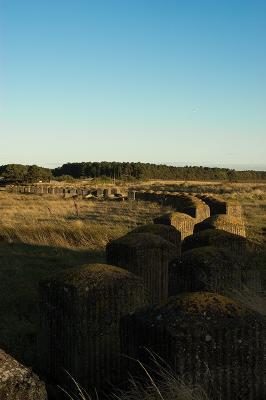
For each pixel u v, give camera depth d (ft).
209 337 12.48
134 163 332.19
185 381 12.34
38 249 43.39
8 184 217.15
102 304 15.96
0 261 37.50
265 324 13.08
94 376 15.90
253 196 139.85
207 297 13.52
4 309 25.14
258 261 34.42
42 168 246.68
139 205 101.30
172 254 24.58
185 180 362.74
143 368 12.76
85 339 15.79
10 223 55.77
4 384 9.32
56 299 16.63
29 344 20.45
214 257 19.80
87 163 334.85
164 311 13.23
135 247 23.80
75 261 38.73
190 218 43.70
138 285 16.60
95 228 51.78
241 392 12.70
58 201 113.29
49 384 16.31
